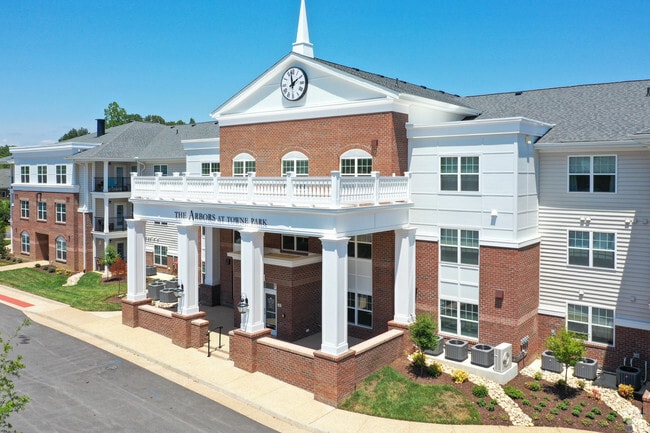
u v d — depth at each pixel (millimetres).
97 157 41062
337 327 18625
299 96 25625
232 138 28875
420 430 16547
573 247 22000
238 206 21953
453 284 22812
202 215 23812
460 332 22797
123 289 36406
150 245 42469
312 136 25312
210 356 22969
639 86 25562
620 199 20781
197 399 18984
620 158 20703
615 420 16906
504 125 21000
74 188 42750
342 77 24078
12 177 51938
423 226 23516
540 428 16547
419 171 23531
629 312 20703
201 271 35062
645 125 20859
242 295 21594
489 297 21750
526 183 21688
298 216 20172
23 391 19391
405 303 22859
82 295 35156
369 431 16484
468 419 17078
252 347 21047
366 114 23438
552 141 21812
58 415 17484
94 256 42750
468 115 27422
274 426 17062
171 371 21641
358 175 23812
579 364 20188
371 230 20891
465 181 22312
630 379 19000
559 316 22328
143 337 25609
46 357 23188
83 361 22703
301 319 24766
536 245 22500
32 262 48000
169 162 41344
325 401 18453
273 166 26969
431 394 18531
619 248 20875
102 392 19422
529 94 29031
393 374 20000
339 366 18266
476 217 22016
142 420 17234
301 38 26562
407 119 23781
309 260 24734
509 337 21234
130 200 27406
